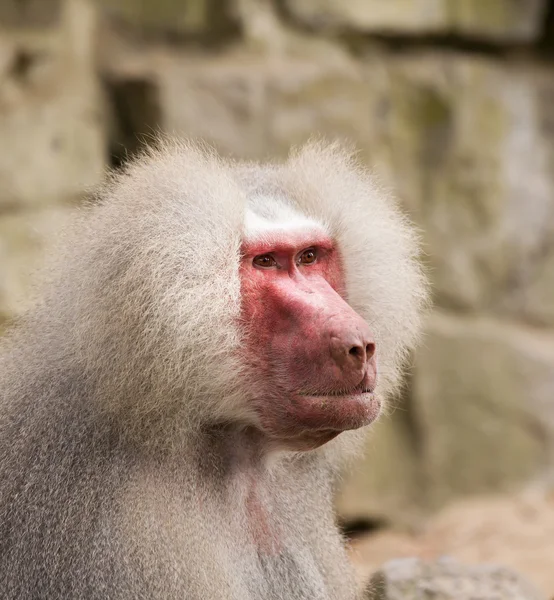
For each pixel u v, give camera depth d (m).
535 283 29.25
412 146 28.22
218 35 25.62
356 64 27.23
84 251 10.28
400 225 11.93
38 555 9.59
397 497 26.78
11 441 10.16
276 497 11.21
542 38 30.20
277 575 10.77
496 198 28.66
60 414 10.03
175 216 9.88
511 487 27.42
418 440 27.23
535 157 29.36
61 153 21.67
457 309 28.47
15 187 20.83
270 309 10.65
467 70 28.38
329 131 25.44
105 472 9.71
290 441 10.80
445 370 27.44
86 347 9.80
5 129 20.81
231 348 10.25
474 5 28.27
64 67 22.23
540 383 27.70
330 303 10.55
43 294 10.99
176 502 9.78
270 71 24.83
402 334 11.66
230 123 24.12
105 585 9.39
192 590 9.57
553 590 17.83
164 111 23.45
